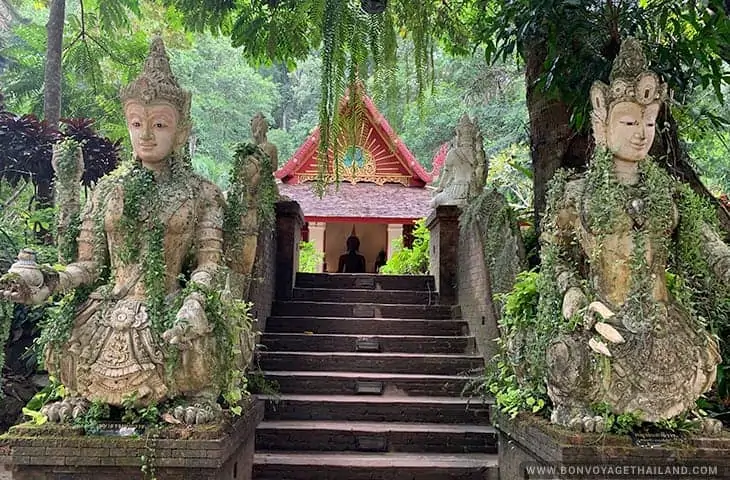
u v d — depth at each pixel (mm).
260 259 6324
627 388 3240
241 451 3770
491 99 12844
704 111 5777
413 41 3678
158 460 2982
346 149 3447
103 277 3514
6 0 12953
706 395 4645
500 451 4461
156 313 3270
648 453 3059
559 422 3338
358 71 3314
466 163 8242
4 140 6543
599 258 3463
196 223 3586
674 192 3592
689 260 3529
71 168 3705
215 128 19672
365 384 5871
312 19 3254
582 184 3623
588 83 5090
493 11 6195
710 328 3920
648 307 3346
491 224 6297
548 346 3459
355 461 4824
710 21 4805
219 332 3369
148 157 3529
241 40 6777
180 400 3248
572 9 5035
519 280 4922
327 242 15555
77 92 9414
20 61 10023
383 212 13086
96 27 8789
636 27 5059
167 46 10695
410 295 7582
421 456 5027
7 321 4004
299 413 5504
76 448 2990
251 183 5254
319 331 6871
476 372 6000
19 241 6148
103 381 3166
